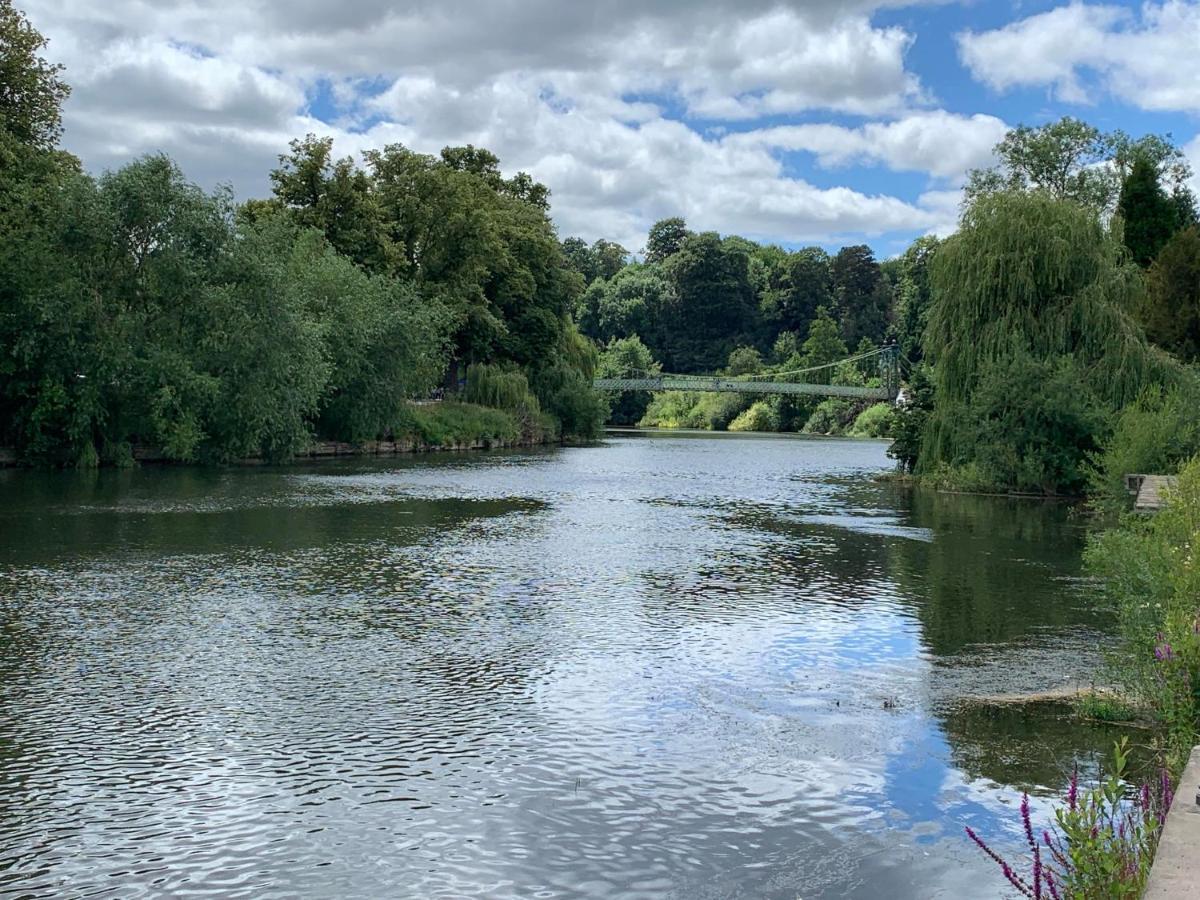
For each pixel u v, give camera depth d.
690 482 45.06
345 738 10.60
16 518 26.94
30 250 40.50
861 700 12.04
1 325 40.66
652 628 15.70
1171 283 50.50
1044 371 37.94
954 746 10.40
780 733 10.84
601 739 10.66
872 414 110.19
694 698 12.09
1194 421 31.58
